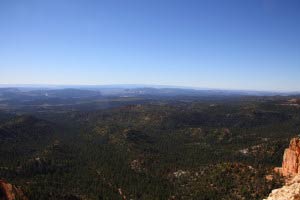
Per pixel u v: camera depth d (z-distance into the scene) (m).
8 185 146.25
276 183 129.12
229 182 152.75
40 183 179.62
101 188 179.12
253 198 128.38
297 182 42.19
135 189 174.50
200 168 191.62
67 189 175.88
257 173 150.50
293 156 124.75
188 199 150.62
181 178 185.12
